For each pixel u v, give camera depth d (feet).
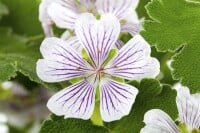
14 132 0.71
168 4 0.51
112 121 0.46
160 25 0.50
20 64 0.51
